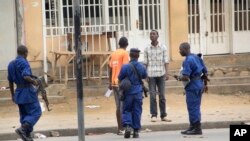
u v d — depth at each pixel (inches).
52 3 1206.3
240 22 1339.8
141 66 858.1
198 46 1307.8
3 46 1165.7
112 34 1220.5
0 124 959.6
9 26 1166.3
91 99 1139.3
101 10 1235.9
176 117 991.6
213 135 878.4
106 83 1190.3
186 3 1264.8
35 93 784.9
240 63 1311.5
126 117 858.1
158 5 1263.5
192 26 1301.7
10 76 786.8
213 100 1139.3
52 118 1002.7
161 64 951.6
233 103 1116.5
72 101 1128.8
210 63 1290.6
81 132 688.4
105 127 921.5
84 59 1182.9
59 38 1201.4
